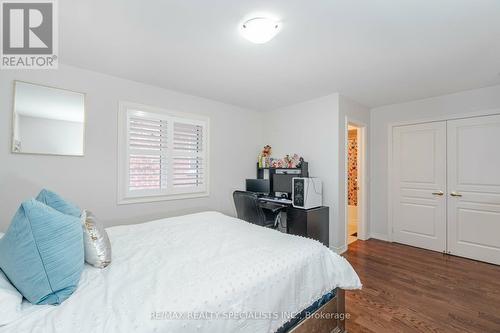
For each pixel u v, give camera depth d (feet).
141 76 8.68
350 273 5.37
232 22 5.44
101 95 8.39
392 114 12.32
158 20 5.36
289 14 5.13
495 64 7.58
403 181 12.00
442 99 10.77
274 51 6.80
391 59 7.27
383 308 6.45
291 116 12.53
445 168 10.70
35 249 3.15
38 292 3.07
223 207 12.15
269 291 3.87
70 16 5.20
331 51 6.79
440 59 7.27
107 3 4.78
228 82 9.28
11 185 6.86
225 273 3.92
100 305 3.05
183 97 10.60
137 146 9.32
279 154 13.14
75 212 4.91
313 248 5.13
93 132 8.23
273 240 5.59
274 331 3.84
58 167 7.59
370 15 5.17
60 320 2.75
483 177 9.75
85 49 6.68
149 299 3.16
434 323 5.83
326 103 10.90
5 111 6.81
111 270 4.08
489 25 5.50
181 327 2.83
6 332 2.56
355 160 17.47
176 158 10.43
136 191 9.21
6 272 3.18
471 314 6.18
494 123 9.51
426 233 11.24
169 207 10.18
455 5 4.83
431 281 7.99
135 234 6.13
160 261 4.43
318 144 11.23
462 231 10.21
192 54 6.98
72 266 3.44
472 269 8.96
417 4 4.81
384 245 11.82
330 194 10.69
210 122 11.62
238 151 12.90
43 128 7.34
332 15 5.17
